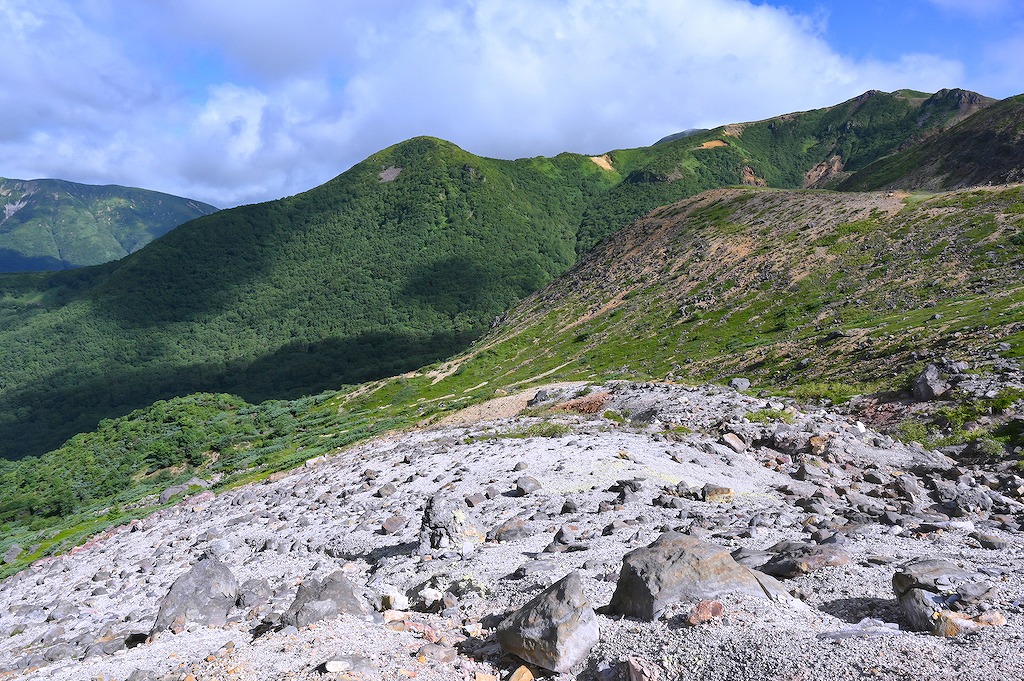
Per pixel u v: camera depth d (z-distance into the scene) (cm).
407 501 2439
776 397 4862
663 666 642
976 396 3888
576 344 12269
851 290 9844
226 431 10919
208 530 2733
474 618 926
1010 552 1077
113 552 2844
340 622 879
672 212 17262
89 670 845
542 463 2652
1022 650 583
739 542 1276
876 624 709
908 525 1403
